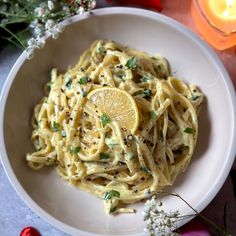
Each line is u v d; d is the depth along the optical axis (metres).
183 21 0.50
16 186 0.43
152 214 0.39
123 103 0.42
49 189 0.45
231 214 0.46
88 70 0.45
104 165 0.44
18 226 0.47
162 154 0.43
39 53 0.45
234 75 0.49
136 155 0.43
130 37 0.47
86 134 0.44
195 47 0.45
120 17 0.45
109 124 0.42
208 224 0.46
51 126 0.45
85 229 0.43
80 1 0.45
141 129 0.43
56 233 0.47
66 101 0.45
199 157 0.45
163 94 0.44
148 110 0.43
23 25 0.48
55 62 0.47
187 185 0.44
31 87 0.46
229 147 0.42
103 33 0.47
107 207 0.44
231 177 0.47
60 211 0.44
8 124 0.44
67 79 0.45
